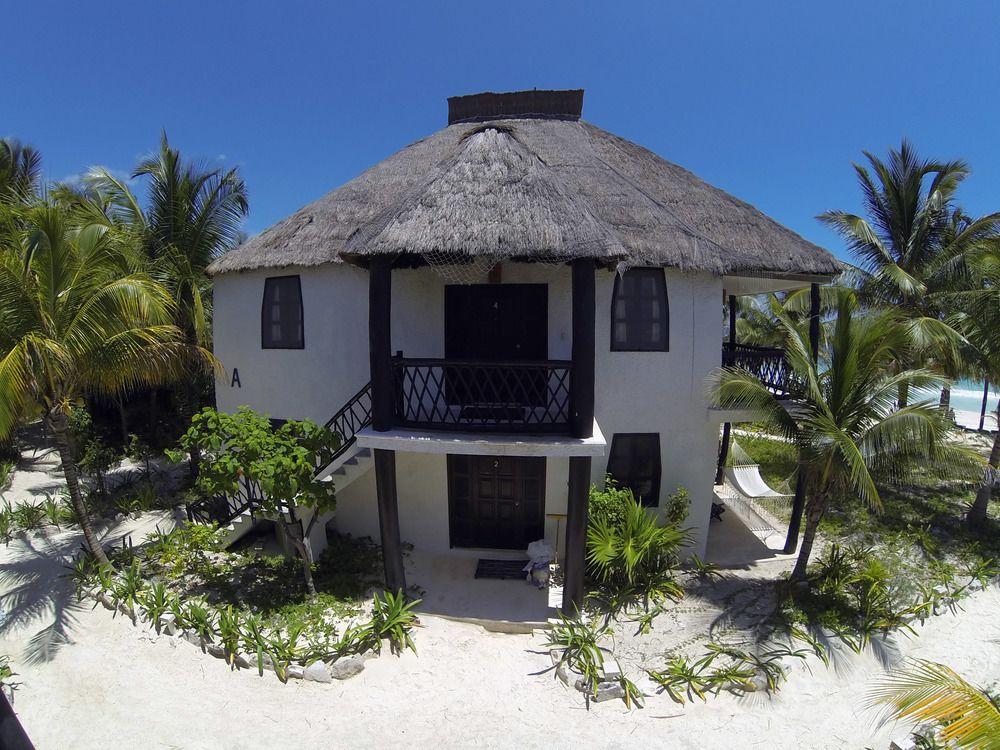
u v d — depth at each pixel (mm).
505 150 9523
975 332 13438
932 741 6949
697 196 12117
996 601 10320
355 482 11953
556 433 8797
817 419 8719
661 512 11367
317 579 10359
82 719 7137
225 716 7215
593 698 7699
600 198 11117
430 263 8914
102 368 9195
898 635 9234
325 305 11406
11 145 19344
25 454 17859
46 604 9453
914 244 18359
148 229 15516
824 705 7734
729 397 9562
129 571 9797
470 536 11727
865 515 13898
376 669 8117
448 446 8539
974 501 14281
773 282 12859
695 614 9625
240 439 8648
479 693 7812
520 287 10977
